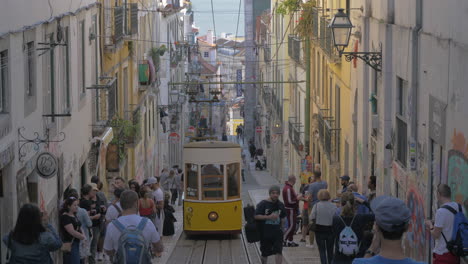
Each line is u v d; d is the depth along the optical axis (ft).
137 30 100.42
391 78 54.13
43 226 27.35
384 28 54.54
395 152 52.90
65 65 55.26
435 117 40.14
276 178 166.61
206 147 71.05
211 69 310.86
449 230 29.89
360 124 66.80
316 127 102.37
